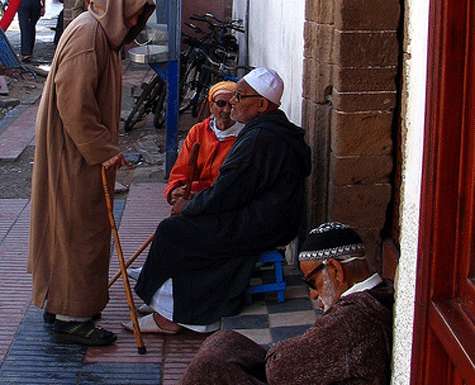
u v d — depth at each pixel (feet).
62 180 15.67
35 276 16.28
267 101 16.08
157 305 16.35
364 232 17.31
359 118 16.71
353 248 10.55
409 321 9.06
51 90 15.49
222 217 15.93
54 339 16.57
